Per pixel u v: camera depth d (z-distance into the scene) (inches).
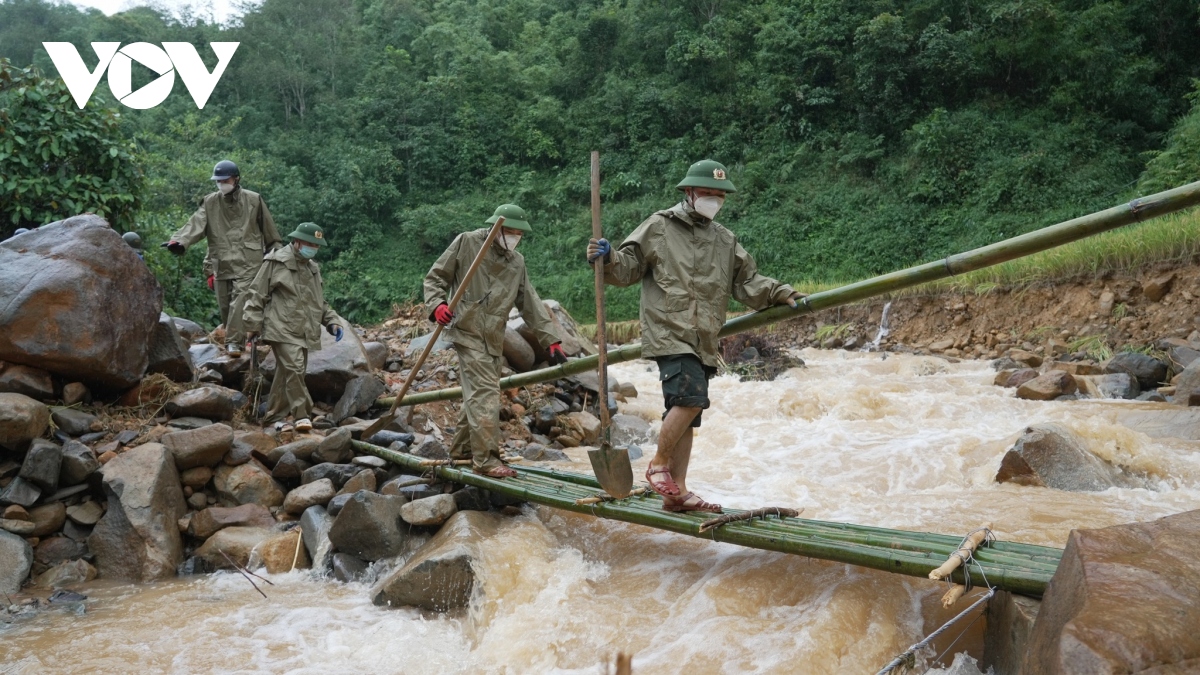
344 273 1425.9
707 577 172.6
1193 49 1146.0
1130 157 1039.0
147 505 216.2
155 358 277.0
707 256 177.9
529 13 2039.9
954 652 144.8
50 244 250.7
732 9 1451.8
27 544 209.5
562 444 315.9
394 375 343.0
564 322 382.3
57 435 237.3
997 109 1154.0
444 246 1454.2
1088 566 111.3
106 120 393.1
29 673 154.2
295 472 247.4
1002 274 585.3
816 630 144.1
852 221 1136.2
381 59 1900.8
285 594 196.5
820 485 250.4
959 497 230.5
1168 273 488.4
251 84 1828.2
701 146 1369.3
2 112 364.8
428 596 180.7
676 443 182.5
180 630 174.1
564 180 1498.5
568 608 170.2
